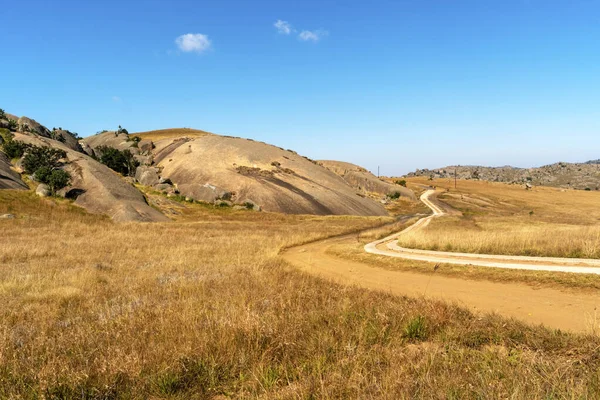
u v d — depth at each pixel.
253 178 86.25
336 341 5.89
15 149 65.56
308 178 94.44
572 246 14.08
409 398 3.70
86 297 10.16
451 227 48.09
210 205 72.31
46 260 17.50
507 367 4.38
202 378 4.86
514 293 9.51
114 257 18.94
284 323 6.70
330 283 11.97
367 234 36.66
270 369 4.85
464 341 5.78
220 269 14.75
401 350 5.27
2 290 10.81
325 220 62.66
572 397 3.35
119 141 111.56
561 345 5.39
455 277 12.10
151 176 81.81
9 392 4.51
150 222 49.75
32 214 44.28
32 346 6.04
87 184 59.31
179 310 8.00
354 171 135.38
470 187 157.62
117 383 4.81
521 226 46.22
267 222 57.12
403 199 117.00
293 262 18.22
